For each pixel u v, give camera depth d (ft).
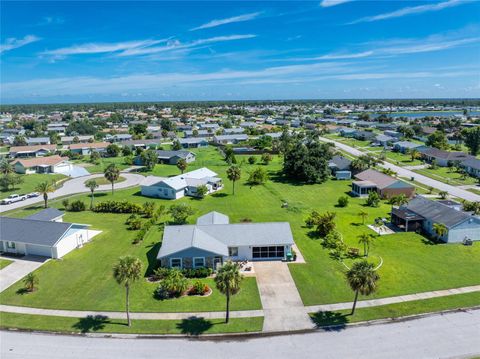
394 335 107.55
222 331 110.11
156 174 354.74
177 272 136.46
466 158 357.00
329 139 593.83
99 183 317.83
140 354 100.42
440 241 178.50
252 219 214.69
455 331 108.99
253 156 445.78
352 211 230.27
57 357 99.30
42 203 255.50
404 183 259.80
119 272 108.99
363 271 114.11
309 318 116.47
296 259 159.02
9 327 112.37
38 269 151.53
